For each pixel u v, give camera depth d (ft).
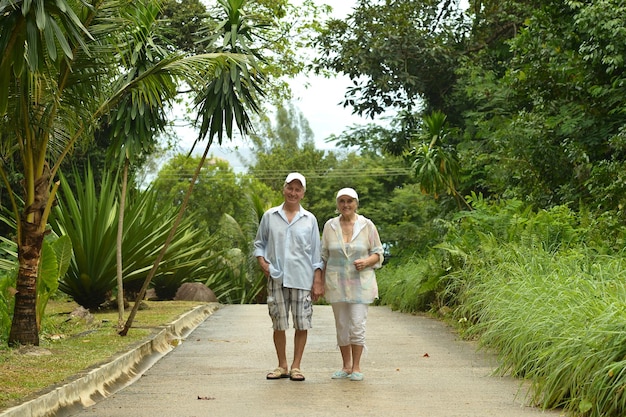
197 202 142.51
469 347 35.27
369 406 22.43
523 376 27.07
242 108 35.35
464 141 80.38
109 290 50.57
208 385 26.27
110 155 39.86
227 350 35.19
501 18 80.79
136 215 50.98
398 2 87.25
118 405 23.03
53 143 33.50
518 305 30.89
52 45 24.23
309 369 29.45
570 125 54.75
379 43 83.35
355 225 27.32
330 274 27.25
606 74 53.06
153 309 51.57
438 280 49.03
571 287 29.43
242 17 35.70
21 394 21.27
